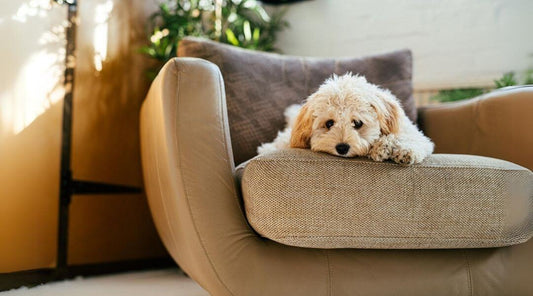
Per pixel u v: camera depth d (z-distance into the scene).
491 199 1.01
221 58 1.56
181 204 1.02
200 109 1.06
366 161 1.02
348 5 2.58
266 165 0.98
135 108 2.16
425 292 1.05
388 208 0.98
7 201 1.63
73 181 1.85
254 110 1.56
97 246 1.95
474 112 1.48
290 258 1.03
